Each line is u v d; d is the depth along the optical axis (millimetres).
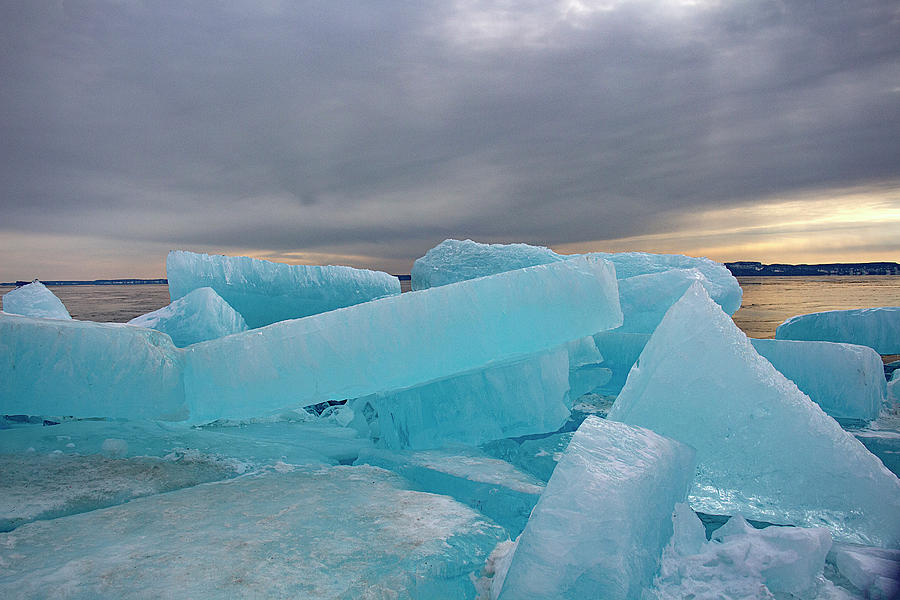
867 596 2176
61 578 2201
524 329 3891
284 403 3891
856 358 4762
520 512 3143
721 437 3057
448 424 4367
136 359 3834
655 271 7641
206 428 4980
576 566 1919
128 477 3395
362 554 2432
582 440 2330
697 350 3156
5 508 2887
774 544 2326
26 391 3703
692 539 2479
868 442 4176
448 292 3869
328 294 7820
